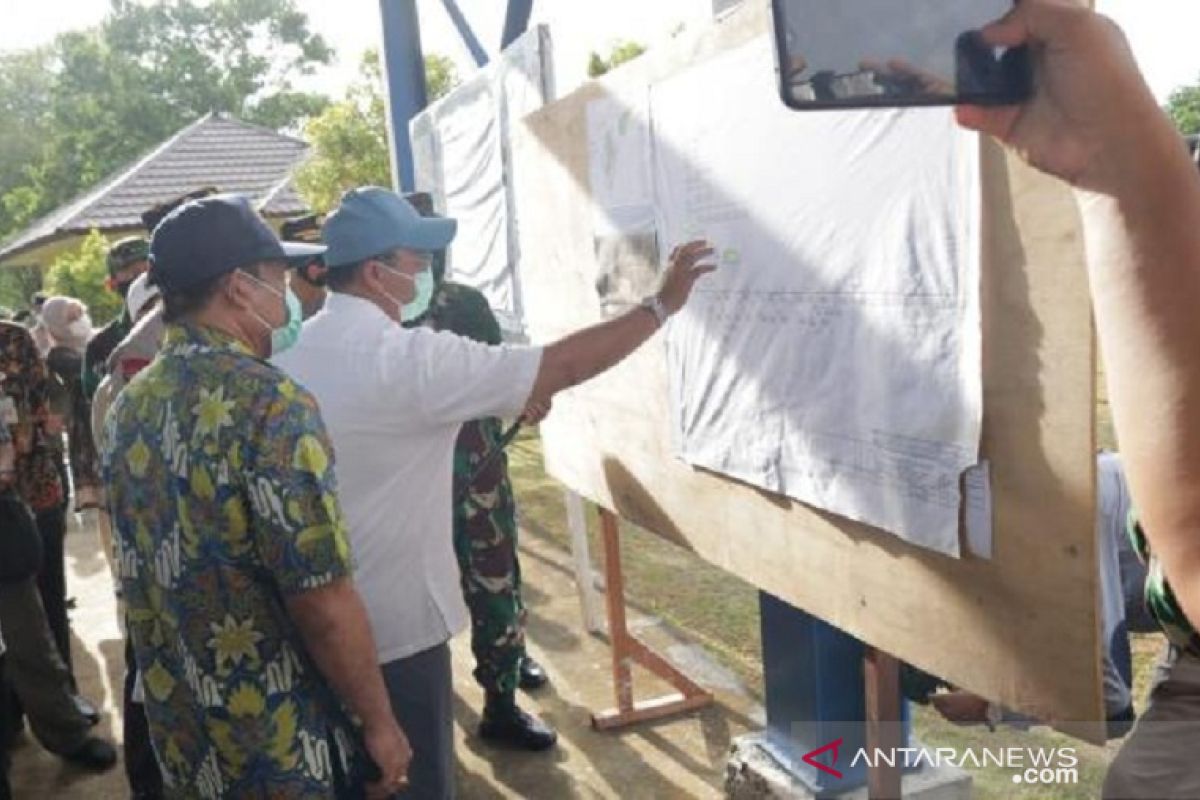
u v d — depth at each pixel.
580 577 4.51
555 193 3.10
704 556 2.46
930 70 0.82
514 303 4.09
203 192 3.58
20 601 3.52
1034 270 1.37
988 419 1.48
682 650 4.25
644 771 3.36
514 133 3.47
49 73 43.53
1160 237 0.76
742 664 4.09
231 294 1.75
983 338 1.47
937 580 1.64
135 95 40.00
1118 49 0.77
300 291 3.30
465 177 4.76
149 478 1.71
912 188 1.58
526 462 8.20
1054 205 1.33
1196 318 0.76
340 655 1.74
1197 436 0.75
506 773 3.39
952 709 1.95
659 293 2.23
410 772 2.25
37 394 3.99
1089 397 1.31
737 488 2.26
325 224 2.29
